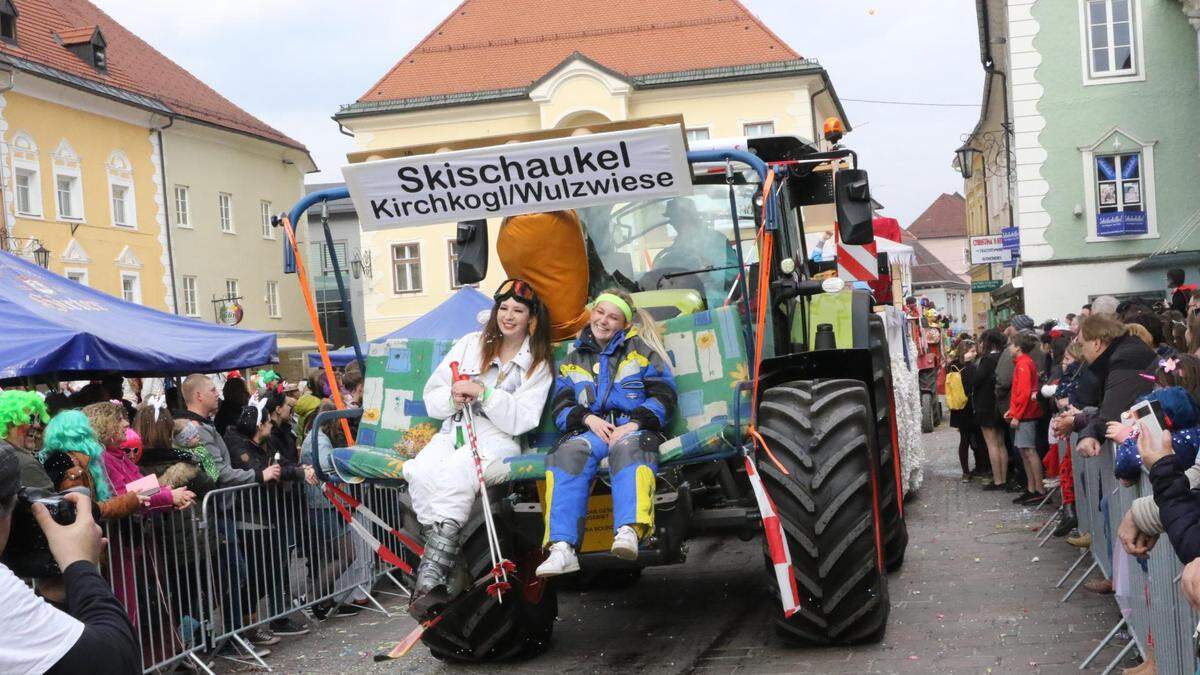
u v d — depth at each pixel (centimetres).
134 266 3625
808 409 589
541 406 576
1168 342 880
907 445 1182
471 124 3972
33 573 324
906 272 1798
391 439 609
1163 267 2728
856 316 809
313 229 4744
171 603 681
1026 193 2825
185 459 721
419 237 3712
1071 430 735
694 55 3959
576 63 3828
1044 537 916
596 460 551
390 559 614
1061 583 723
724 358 564
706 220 712
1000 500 1177
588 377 570
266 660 713
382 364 620
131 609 641
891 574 805
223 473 748
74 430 587
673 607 753
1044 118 2803
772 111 3859
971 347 1588
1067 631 606
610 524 581
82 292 998
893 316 1152
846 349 639
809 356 644
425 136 3991
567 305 594
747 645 629
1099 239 2786
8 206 3048
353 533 859
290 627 804
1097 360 719
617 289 575
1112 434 451
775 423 589
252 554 755
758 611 717
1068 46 2778
